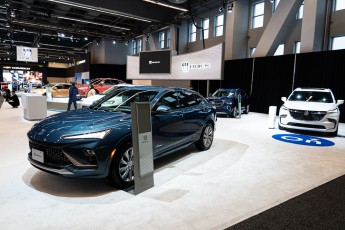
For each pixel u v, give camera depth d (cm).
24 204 285
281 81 1302
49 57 4125
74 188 330
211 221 257
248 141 650
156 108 393
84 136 298
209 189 338
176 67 1520
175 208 283
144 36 2295
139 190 321
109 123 329
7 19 1820
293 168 436
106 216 263
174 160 466
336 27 1162
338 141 677
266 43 1356
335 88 1102
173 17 1872
